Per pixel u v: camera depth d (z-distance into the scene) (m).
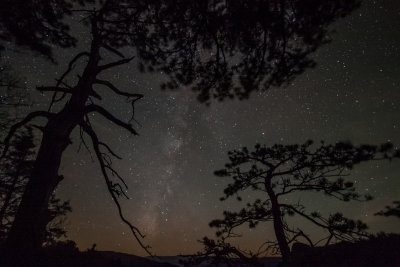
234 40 5.60
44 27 6.07
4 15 5.20
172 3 5.27
